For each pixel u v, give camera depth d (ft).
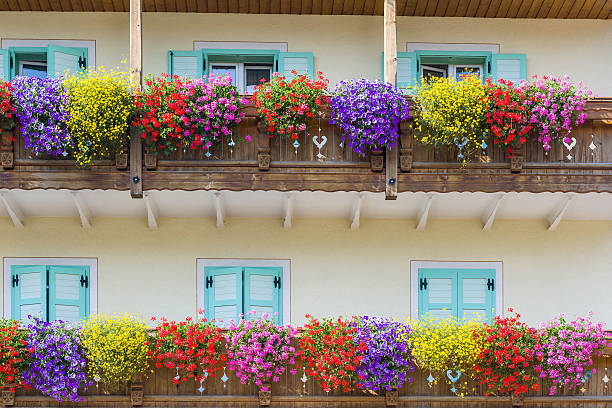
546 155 36.88
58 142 35.47
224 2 41.27
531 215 41.01
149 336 37.09
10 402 37.24
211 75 36.04
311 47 41.83
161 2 41.14
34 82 35.47
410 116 36.14
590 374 37.58
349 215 40.93
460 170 36.76
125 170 36.32
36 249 40.68
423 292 41.09
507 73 41.75
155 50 41.50
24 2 40.93
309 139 36.65
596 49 42.11
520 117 35.68
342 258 41.14
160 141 35.88
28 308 40.55
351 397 37.45
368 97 35.55
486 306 41.09
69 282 40.75
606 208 40.47
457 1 41.37
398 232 41.24
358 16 41.93
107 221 40.91
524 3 41.37
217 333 37.11
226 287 40.93
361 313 40.96
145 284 40.81
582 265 41.27
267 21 41.78
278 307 40.88
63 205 39.91
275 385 37.65
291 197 38.86
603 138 36.99
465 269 41.16
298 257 41.11
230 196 39.27
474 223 41.37
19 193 38.73
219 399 37.47
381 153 36.60
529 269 41.22
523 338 37.14
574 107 36.14
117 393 37.55
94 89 34.99
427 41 41.98
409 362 37.58
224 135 36.40
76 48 41.09
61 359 36.88
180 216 40.96
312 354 37.06
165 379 37.55
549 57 42.06
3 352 36.35
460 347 36.68
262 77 42.39
